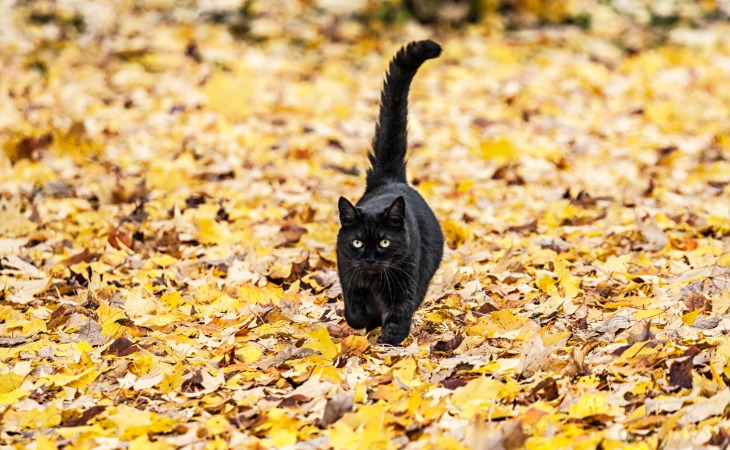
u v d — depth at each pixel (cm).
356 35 2369
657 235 1074
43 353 779
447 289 936
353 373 713
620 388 651
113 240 1089
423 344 801
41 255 1069
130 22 2311
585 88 1975
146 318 859
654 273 965
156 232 1136
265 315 859
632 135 1655
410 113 1800
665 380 662
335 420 626
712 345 722
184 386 709
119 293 952
